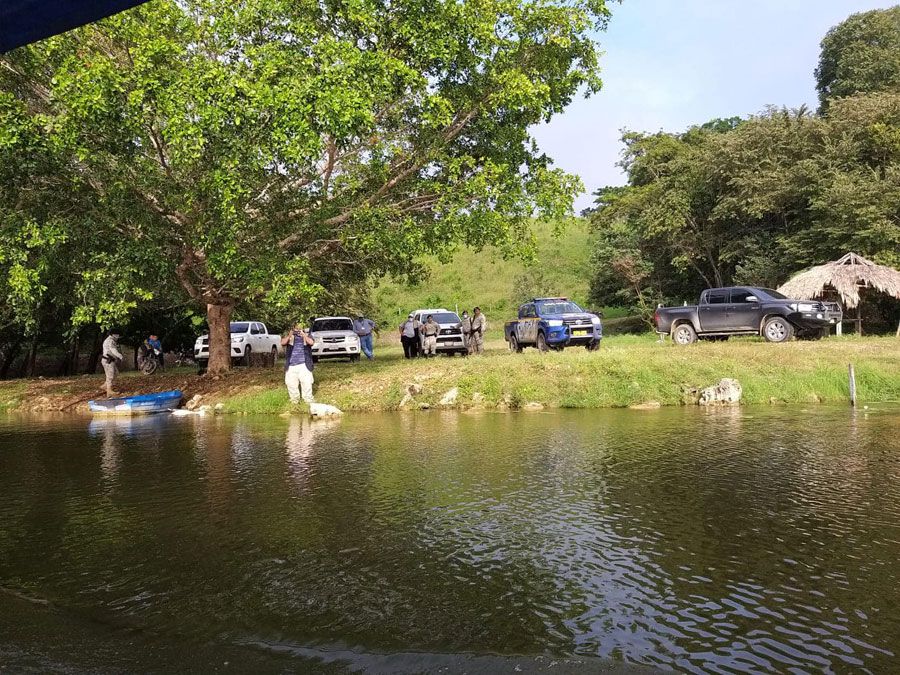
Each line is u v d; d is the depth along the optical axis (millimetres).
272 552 5164
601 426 11367
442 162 17422
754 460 8180
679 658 3383
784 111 33062
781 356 16281
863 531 5348
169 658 3543
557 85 17969
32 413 18203
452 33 16047
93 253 15641
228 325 20312
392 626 3828
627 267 36531
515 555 4945
